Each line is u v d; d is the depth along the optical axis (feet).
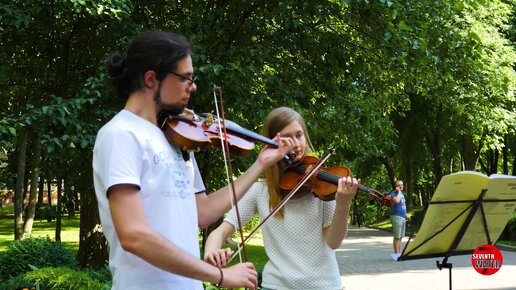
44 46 32.48
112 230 7.10
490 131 80.89
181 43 7.43
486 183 12.81
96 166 7.11
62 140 24.50
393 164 109.91
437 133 86.02
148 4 32.01
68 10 27.04
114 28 27.76
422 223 12.94
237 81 26.50
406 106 46.39
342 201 10.41
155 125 7.52
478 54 32.48
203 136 8.90
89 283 20.94
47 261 28.32
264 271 11.62
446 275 37.65
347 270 41.93
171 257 6.68
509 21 76.95
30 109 25.18
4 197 132.77
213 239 11.22
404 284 34.42
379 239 81.61
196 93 26.12
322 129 35.78
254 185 11.80
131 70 7.38
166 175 7.27
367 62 34.37
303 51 32.37
